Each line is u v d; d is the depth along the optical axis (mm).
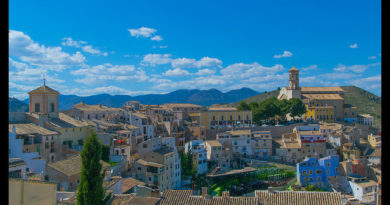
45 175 73188
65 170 73625
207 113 197875
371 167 120875
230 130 174000
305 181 122000
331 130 172250
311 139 153000
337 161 124875
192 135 167375
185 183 118688
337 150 154375
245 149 155125
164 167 104812
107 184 66938
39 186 36875
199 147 129625
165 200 55750
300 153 151625
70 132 105938
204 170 130000
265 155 155875
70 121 112000
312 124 187875
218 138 153375
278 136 183125
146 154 109188
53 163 75250
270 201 55219
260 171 131125
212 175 119500
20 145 79062
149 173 102625
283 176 130125
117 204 54469
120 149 110812
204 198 56062
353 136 160000
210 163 137500
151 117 158000
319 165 124750
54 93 112125
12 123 96438
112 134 113688
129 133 128500
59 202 45719
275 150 156250
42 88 110250
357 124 199625
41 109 108312
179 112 185625
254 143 156625
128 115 148375
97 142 45031
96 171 44125
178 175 116562
